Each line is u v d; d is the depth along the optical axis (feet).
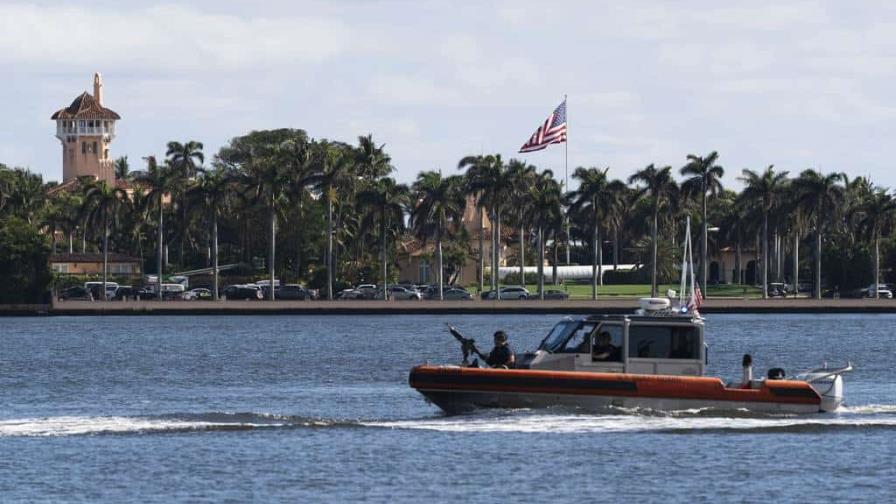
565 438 432.66
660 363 457.27
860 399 590.55
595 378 448.65
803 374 478.59
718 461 403.54
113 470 392.47
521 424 446.19
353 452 417.08
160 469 393.91
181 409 558.56
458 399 448.65
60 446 428.56
